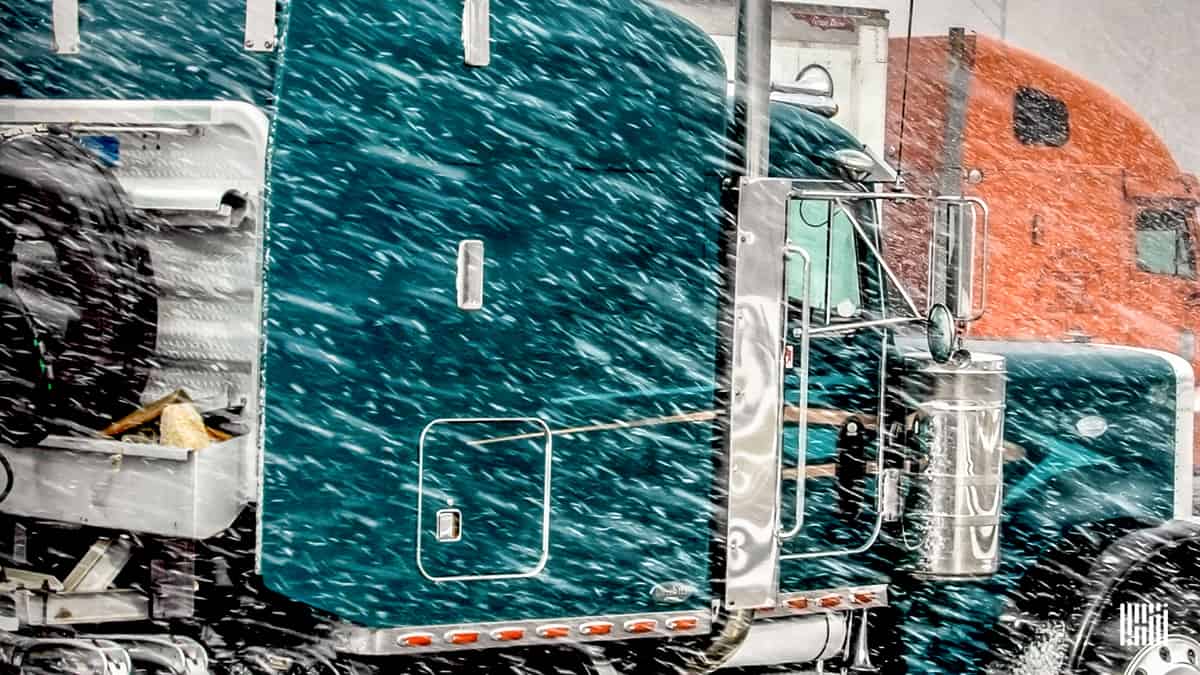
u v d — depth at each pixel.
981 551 6.86
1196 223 12.49
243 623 6.08
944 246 6.67
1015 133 11.99
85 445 5.73
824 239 6.93
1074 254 12.11
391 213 5.86
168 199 5.90
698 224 6.37
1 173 5.78
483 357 5.99
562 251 6.12
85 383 5.78
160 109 5.98
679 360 6.34
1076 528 7.48
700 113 6.38
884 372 6.89
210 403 5.99
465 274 5.95
